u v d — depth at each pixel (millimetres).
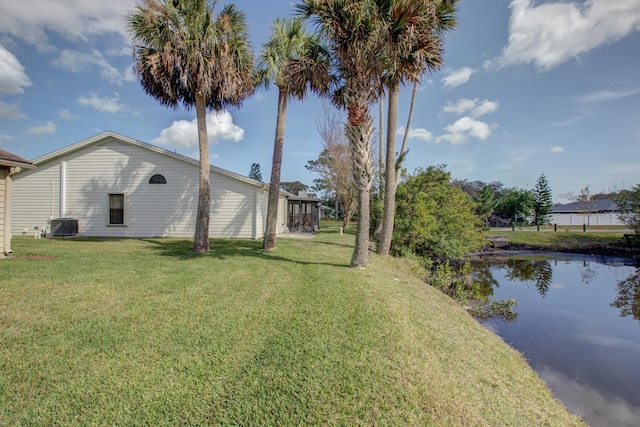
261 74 10727
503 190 54406
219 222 14289
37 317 3859
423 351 3455
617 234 25234
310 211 23969
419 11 6023
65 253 9039
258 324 3893
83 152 14664
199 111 9742
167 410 2242
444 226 14391
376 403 2447
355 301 4938
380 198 16375
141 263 7609
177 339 3377
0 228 7918
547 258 19391
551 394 3844
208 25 8820
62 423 2064
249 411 2271
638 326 7758
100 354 2988
